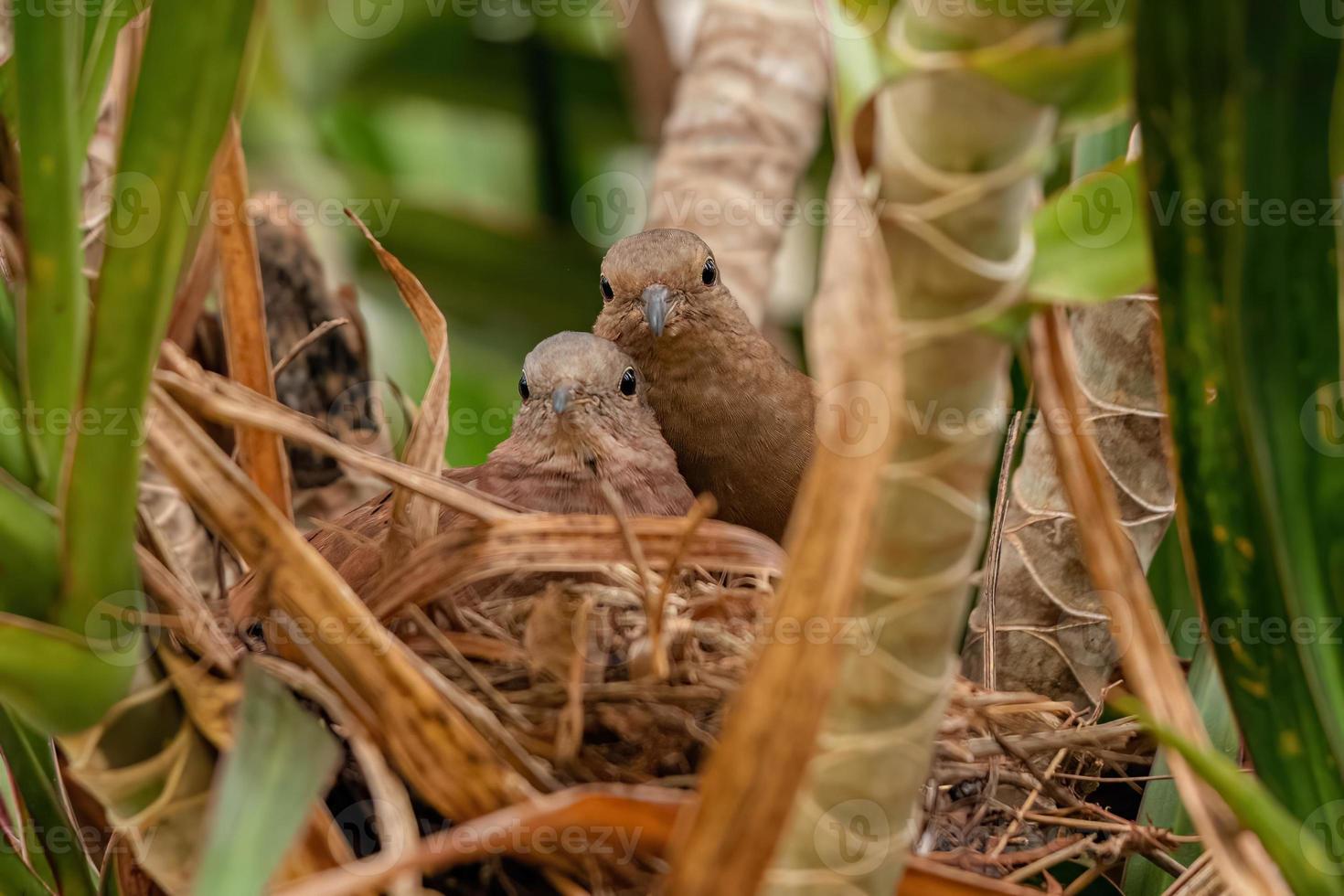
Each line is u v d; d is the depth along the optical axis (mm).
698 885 642
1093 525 749
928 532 667
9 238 764
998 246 634
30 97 675
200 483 763
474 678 943
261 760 670
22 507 684
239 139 1041
